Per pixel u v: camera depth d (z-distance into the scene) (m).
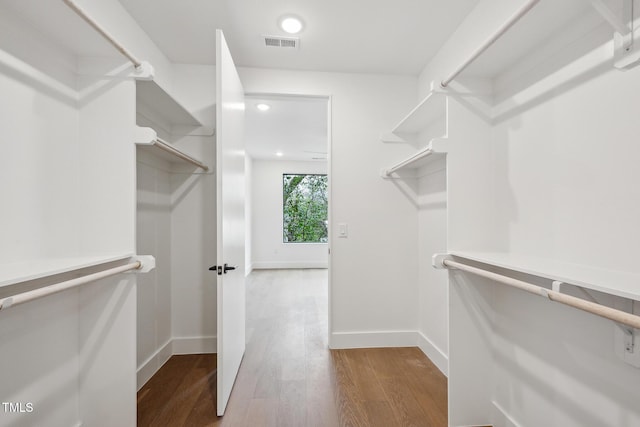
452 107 1.51
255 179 6.56
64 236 1.28
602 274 0.89
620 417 0.93
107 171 1.37
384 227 2.43
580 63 1.07
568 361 1.11
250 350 2.35
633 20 0.84
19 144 1.08
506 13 1.40
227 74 1.72
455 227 1.49
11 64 1.05
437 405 1.66
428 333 2.27
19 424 1.05
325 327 2.89
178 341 2.29
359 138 2.42
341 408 1.62
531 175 1.29
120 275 1.36
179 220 2.29
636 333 0.87
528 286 0.95
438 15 1.74
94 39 1.23
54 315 1.20
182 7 1.66
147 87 1.61
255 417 1.55
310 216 6.78
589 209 1.03
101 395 1.34
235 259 1.93
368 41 2.00
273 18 1.76
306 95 2.38
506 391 1.42
